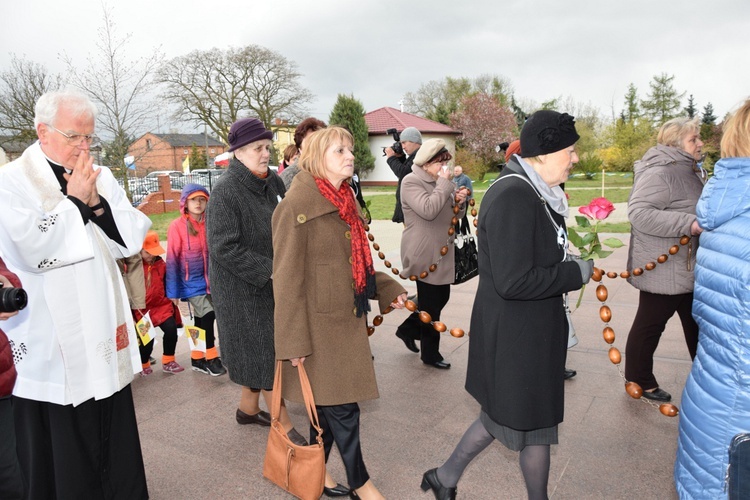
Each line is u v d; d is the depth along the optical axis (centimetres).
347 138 242
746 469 172
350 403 248
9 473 233
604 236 1072
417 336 455
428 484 263
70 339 224
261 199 313
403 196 414
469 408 377
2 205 204
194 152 4925
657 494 272
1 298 183
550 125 210
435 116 5241
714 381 182
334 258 243
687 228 324
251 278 291
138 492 262
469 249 430
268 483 293
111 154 1562
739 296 173
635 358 369
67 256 218
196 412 383
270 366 307
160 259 453
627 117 5084
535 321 213
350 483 253
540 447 226
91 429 241
